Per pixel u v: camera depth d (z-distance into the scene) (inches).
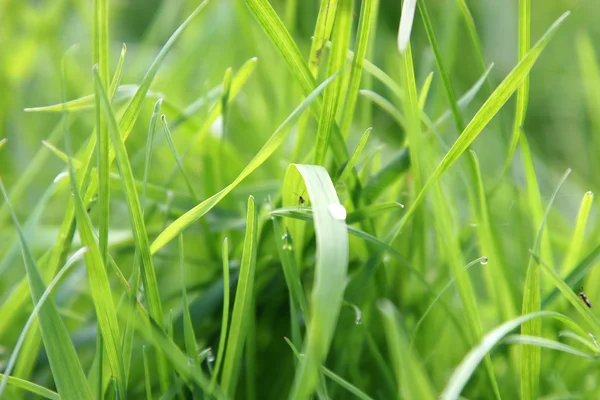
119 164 11.1
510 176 14.0
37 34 19.0
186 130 14.8
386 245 12.2
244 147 17.2
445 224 11.8
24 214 16.4
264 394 13.4
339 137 12.6
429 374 13.3
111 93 11.9
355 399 13.0
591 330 13.1
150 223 14.8
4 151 17.8
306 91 12.4
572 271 12.3
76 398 11.0
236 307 11.6
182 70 18.4
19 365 12.3
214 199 11.6
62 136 18.4
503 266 13.3
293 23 15.9
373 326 13.3
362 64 12.3
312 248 13.3
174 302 14.4
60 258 12.3
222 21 19.4
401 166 13.1
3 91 18.1
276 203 13.3
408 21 11.1
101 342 11.4
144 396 13.0
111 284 14.4
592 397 12.7
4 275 14.9
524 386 11.8
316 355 9.8
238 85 13.5
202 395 11.8
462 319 13.5
